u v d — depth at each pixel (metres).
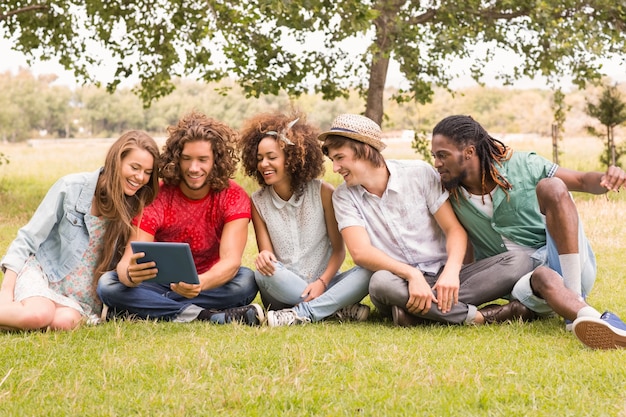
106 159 4.07
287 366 3.11
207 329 3.94
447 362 3.24
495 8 12.83
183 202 4.28
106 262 4.15
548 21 11.78
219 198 4.29
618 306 4.49
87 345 3.58
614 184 3.84
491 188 4.10
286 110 4.41
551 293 3.72
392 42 11.79
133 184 4.07
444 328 4.01
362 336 3.78
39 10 12.48
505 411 2.65
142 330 3.90
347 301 4.20
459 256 4.09
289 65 11.72
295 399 2.76
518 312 4.09
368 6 10.25
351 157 4.16
